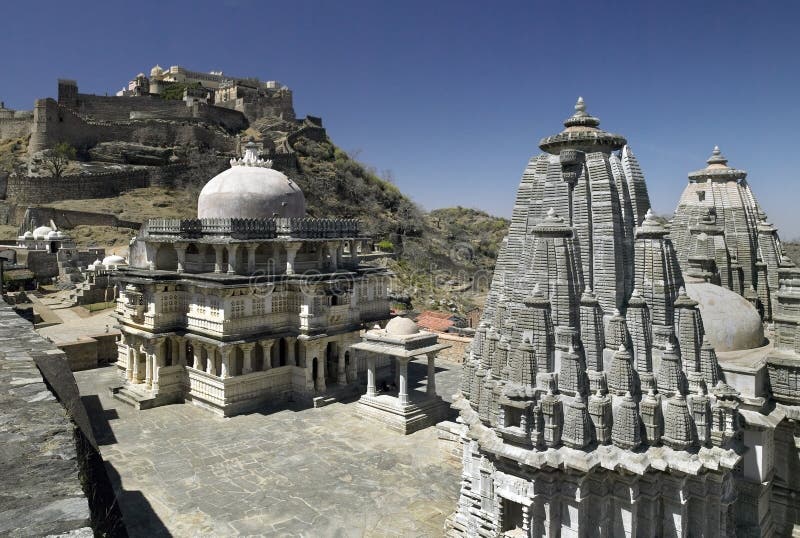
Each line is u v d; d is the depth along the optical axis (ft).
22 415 34.40
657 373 49.96
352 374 142.51
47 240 283.18
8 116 432.66
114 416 119.85
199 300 128.26
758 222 89.56
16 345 55.67
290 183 151.23
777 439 63.10
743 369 58.90
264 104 519.19
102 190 361.30
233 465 94.53
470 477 62.34
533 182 59.62
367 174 484.74
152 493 84.02
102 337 163.63
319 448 102.22
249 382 125.29
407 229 442.09
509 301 57.93
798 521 62.18
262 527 74.54
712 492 50.11
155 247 139.74
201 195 146.00
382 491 85.10
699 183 91.20
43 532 22.45
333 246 145.69
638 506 48.75
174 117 453.58
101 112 435.12
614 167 56.49
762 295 86.38
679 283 53.42
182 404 129.59
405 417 111.65
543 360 50.37
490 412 53.31
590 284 53.36
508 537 52.01
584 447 48.21
